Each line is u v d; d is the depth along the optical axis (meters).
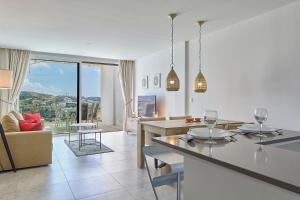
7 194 2.62
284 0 2.95
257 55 3.53
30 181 3.01
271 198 0.89
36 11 3.24
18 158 3.45
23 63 5.81
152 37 4.66
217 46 4.26
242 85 3.78
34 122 4.05
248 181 0.97
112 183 2.95
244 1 2.96
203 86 3.49
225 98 4.11
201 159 1.12
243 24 3.75
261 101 3.47
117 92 8.70
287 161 0.99
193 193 1.29
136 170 3.43
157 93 6.17
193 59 4.88
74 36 4.55
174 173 1.75
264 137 1.59
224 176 1.09
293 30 3.05
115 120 8.79
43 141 3.63
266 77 3.40
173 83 3.42
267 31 3.37
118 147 4.91
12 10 3.20
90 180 3.05
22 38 4.69
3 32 4.27
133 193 2.65
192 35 4.54
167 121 3.65
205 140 1.44
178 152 1.28
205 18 3.56
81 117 6.97
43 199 2.50
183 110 5.14
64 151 4.57
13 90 5.69
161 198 2.53
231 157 1.06
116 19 3.57
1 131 3.24
